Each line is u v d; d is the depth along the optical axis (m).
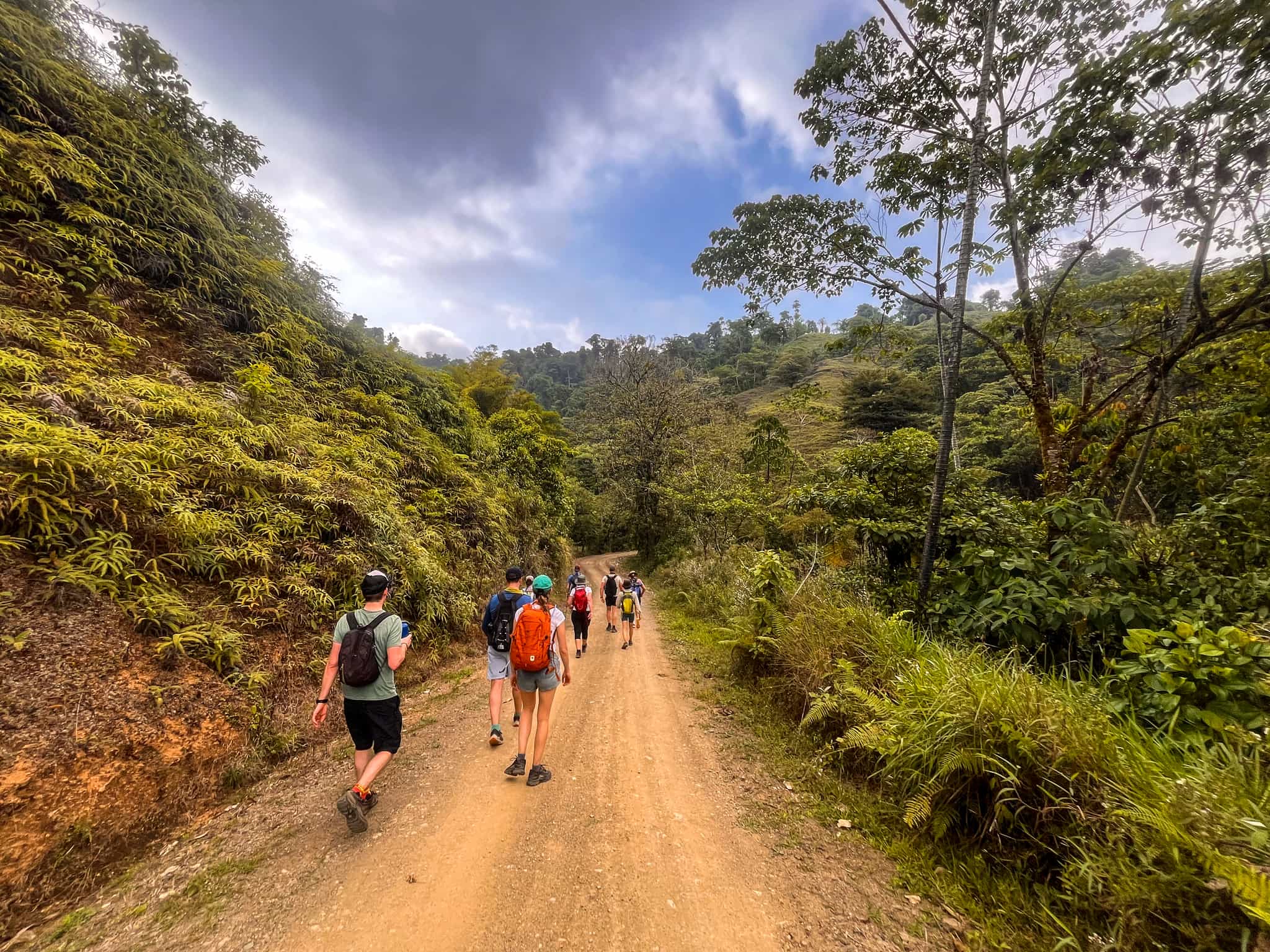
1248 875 1.84
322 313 11.31
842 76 6.86
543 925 2.49
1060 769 2.79
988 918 2.54
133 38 9.16
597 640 10.54
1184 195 6.08
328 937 2.37
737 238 7.79
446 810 3.56
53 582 3.55
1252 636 3.33
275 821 3.40
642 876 2.90
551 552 18.50
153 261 7.55
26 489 3.75
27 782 2.72
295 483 6.36
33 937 2.35
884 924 2.55
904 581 7.09
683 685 6.91
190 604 4.45
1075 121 6.10
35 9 7.51
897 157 7.17
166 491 4.66
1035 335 7.75
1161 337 7.50
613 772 4.25
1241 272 6.59
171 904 2.59
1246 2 4.53
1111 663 3.68
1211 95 5.35
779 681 5.73
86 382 5.10
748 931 2.48
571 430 53.81
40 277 5.84
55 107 7.09
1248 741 2.62
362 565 6.32
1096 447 8.77
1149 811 2.30
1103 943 2.24
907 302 7.48
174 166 8.64
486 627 4.76
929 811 3.05
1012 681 3.44
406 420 11.11
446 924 2.47
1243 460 6.88
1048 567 5.46
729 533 17.75
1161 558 5.59
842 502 7.96
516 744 4.83
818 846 3.25
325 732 4.69
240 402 7.09
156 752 3.40
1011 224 7.51
